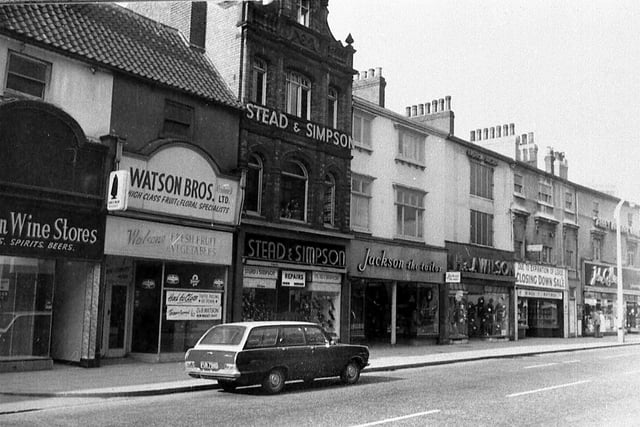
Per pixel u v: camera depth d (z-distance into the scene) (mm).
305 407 11531
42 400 11867
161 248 18219
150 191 17922
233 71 21969
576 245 43781
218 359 13008
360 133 27484
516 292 36594
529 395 13414
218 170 20031
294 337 14141
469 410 11398
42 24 16734
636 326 49906
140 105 18391
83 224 16406
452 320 31484
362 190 27391
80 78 17000
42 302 16000
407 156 30016
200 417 10328
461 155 33656
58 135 15953
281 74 23125
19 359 15414
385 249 27672
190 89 19766
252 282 21469
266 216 22125
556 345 31516
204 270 19859
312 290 23828
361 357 15438
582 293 43688
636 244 51438
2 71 15398
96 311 16578
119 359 18234
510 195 37500
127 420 10000
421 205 30453
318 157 24312
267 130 22312
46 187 15625
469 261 32750
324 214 24797
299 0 24500
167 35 22125
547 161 42938
